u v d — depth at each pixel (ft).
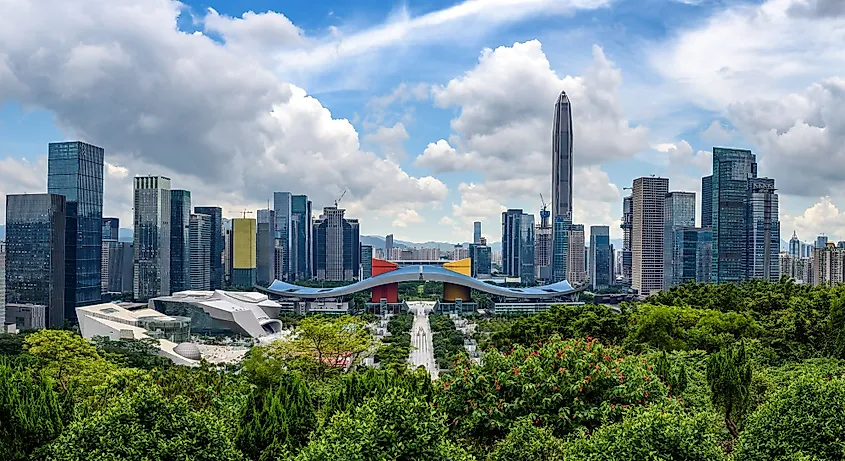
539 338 267.39
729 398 132.16
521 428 100.63
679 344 250.98
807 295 304.30
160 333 571.28
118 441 88.12
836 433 89.92
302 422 125.59
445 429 92.94
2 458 106.52
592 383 116.67
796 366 204.74
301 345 326.65
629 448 84.43
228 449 97.35
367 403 94.17
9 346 423.23
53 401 117.60
